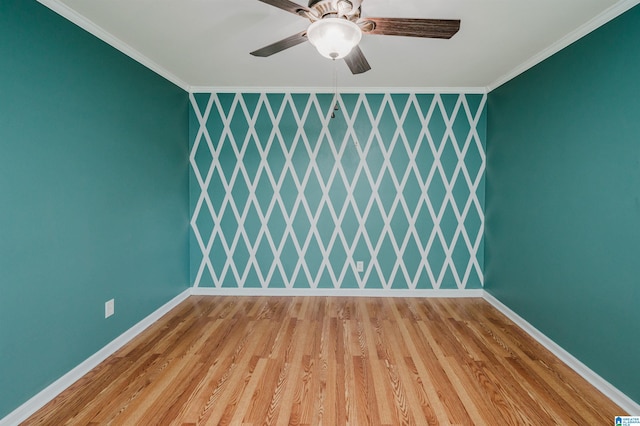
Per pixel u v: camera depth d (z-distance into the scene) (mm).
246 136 3553
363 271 3592
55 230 1904
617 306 1870
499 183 3227
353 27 1568
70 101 2000
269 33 2279
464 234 3551
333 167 3549
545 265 2520
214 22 2135
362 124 3529
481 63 2777
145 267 2807
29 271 1745
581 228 2152
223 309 3213
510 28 2162
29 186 1742
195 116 3555
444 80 3240
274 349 2426
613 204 1904
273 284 3627
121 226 2494
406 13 1981
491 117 3393
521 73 2852
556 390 1961
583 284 2129
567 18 2025
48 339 1860
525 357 2332
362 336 2639
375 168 3539
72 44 2008
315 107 3527
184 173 3488
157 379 2053
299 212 3576
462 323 2902
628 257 1805
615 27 1893
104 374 2109
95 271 2225
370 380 2043
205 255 3631
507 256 3072
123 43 2438
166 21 2123
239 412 1756
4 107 1605
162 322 2906
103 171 2291
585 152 2121
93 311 2205
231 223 3604
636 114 1767
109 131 2346
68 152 1992
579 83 2174
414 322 2916
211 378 2061
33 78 1755
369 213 3561
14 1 1644
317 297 3564
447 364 2230
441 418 1719
